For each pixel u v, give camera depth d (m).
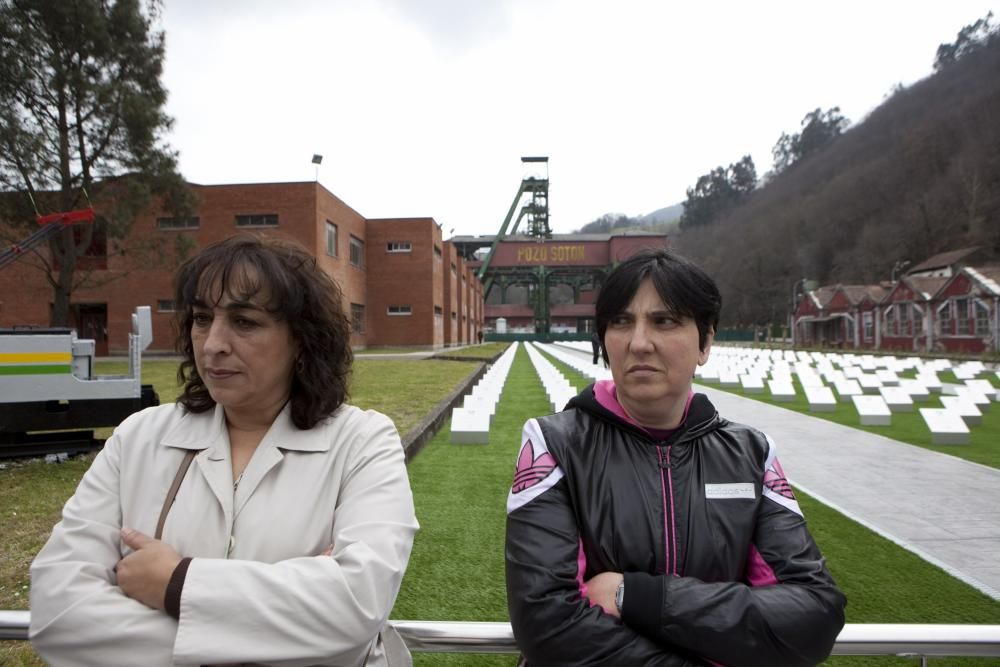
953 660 2.90
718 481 1.56
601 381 1.81
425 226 39.78
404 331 39.72
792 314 67.19
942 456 8.07
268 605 1.21
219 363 1.45
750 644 1.31
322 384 1.52
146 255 25.19
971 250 50.25
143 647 1.21
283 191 30.25
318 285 1.56
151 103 22.70
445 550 4.23
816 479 6.83
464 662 2.93
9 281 30.88
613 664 1.33
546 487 1.56
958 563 4.27
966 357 30.81
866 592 3.70
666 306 1.56
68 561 1.35
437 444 8.10
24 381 6.82
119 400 7.21
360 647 1.29
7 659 2.74
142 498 1.44
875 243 65.88
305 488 1.43
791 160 121.12
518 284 88.00
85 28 20.92
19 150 19.94
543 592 1.41
